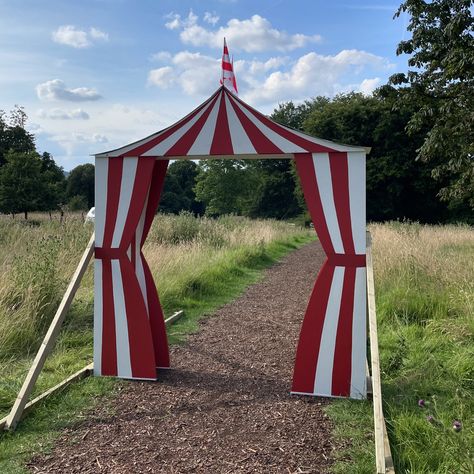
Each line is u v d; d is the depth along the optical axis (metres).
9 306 6.13
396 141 34.22
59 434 3.85
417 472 3.15
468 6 10.79
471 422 3.63
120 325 5.02
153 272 9.12
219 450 3.59
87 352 5.76
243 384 4.91
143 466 3.38
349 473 3.25
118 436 3.82
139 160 4.91
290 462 3.41
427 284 7.42
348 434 3.78
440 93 12.04
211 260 11.85
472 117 10.40
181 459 3.47
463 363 4.77
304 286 10.62
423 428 3.61
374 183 34.91
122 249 4.97
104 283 5.02
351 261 4.50
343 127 36.56
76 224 12.49
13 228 12.12
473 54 10.27
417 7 11.62
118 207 4.96
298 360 4.61
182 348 6.13
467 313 6.07
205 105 4.83
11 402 4.37
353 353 4.52
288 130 4.57
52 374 5.03
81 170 59.84
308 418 4.11
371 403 4.36
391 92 13.03
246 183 46.72
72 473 3.30
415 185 33.97
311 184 4.54
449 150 10.90
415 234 13.94
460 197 11.66
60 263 8.05
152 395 4.61
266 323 7.43
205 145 4.75
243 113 4.74
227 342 6.41
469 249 11.38
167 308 8.00
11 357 5.41
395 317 6.47
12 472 3.30
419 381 4.52
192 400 4.50
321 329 4.57
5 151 45.84
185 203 59.88
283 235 21.53
